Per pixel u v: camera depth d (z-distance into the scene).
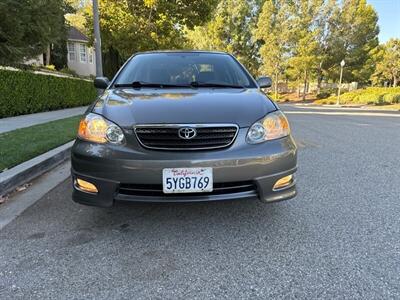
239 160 2.66
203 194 2.68
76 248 2.67
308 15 38.38
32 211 3.43
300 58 37.62
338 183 4.32
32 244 2.74
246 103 3.01
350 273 2.30
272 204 3.55
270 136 2.82
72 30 34.09
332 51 38.53
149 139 2.66
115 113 2.82
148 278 2.27
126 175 2.62
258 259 2.50
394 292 2.09
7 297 2.07
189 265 2.42
